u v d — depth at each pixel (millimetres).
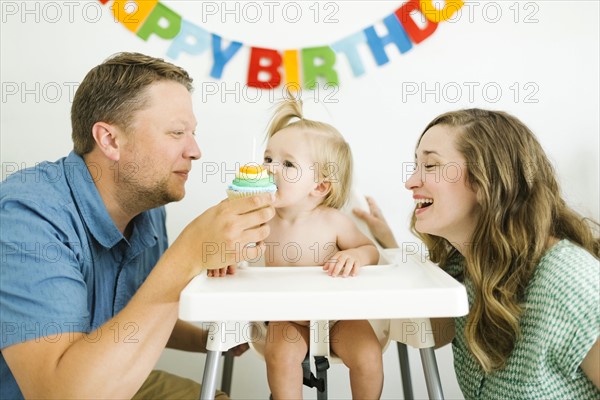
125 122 978
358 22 1381
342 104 1387
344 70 1383
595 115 1388
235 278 814
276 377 884
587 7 1375
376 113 1390
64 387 745
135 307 793
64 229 899
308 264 1027
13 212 852
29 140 1393
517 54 1387
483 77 1389
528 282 838
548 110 1392
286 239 1040
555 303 762
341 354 930
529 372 783
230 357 1263
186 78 1103
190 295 680
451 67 1388
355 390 913
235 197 856
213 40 1373
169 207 1407
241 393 1464
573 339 743
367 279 788
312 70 1381
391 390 1441
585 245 893
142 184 1008
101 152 1003
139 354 787
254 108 1384
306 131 1053
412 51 1383
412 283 742
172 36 1370
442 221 884
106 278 1055
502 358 830
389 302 679
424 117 1391
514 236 843
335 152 1067
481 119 903
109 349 763
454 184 872
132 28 1373
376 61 1380
